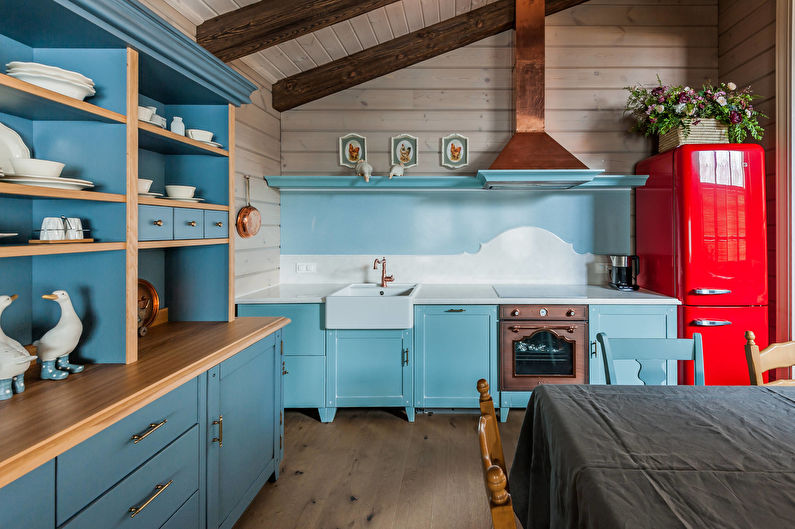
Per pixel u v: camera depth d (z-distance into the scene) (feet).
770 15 9.31
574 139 11.32
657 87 10.25
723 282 9.10
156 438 4.10
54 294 4.31
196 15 7.43
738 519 2.53
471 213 11.59
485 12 10.77
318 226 11.62
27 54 4.66
